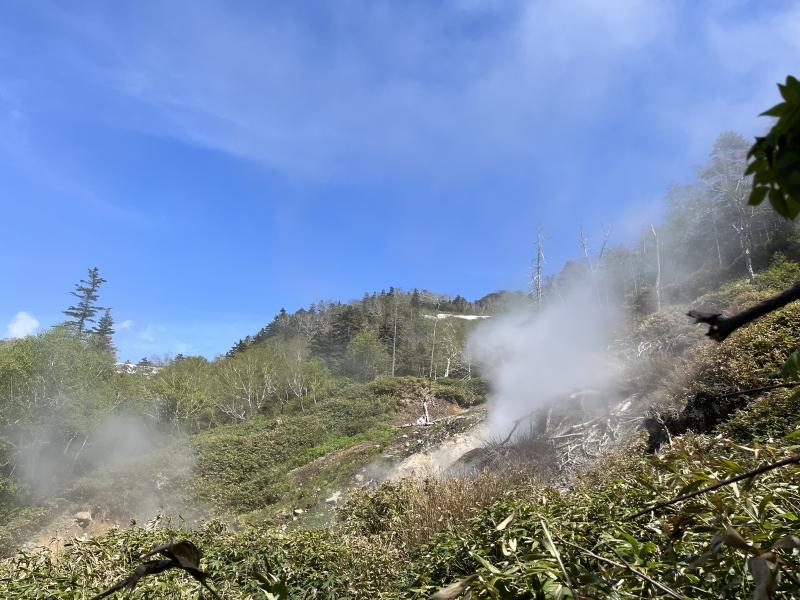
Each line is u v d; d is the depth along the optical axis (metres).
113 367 28.47
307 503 11.79
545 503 2.55
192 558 0.83
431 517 4.64
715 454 2.24
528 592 1.29
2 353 20.91
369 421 22.22
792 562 1.11
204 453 20.44
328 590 3.42
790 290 0.61
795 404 4.45
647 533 1.82
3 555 13.00
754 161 0.56
